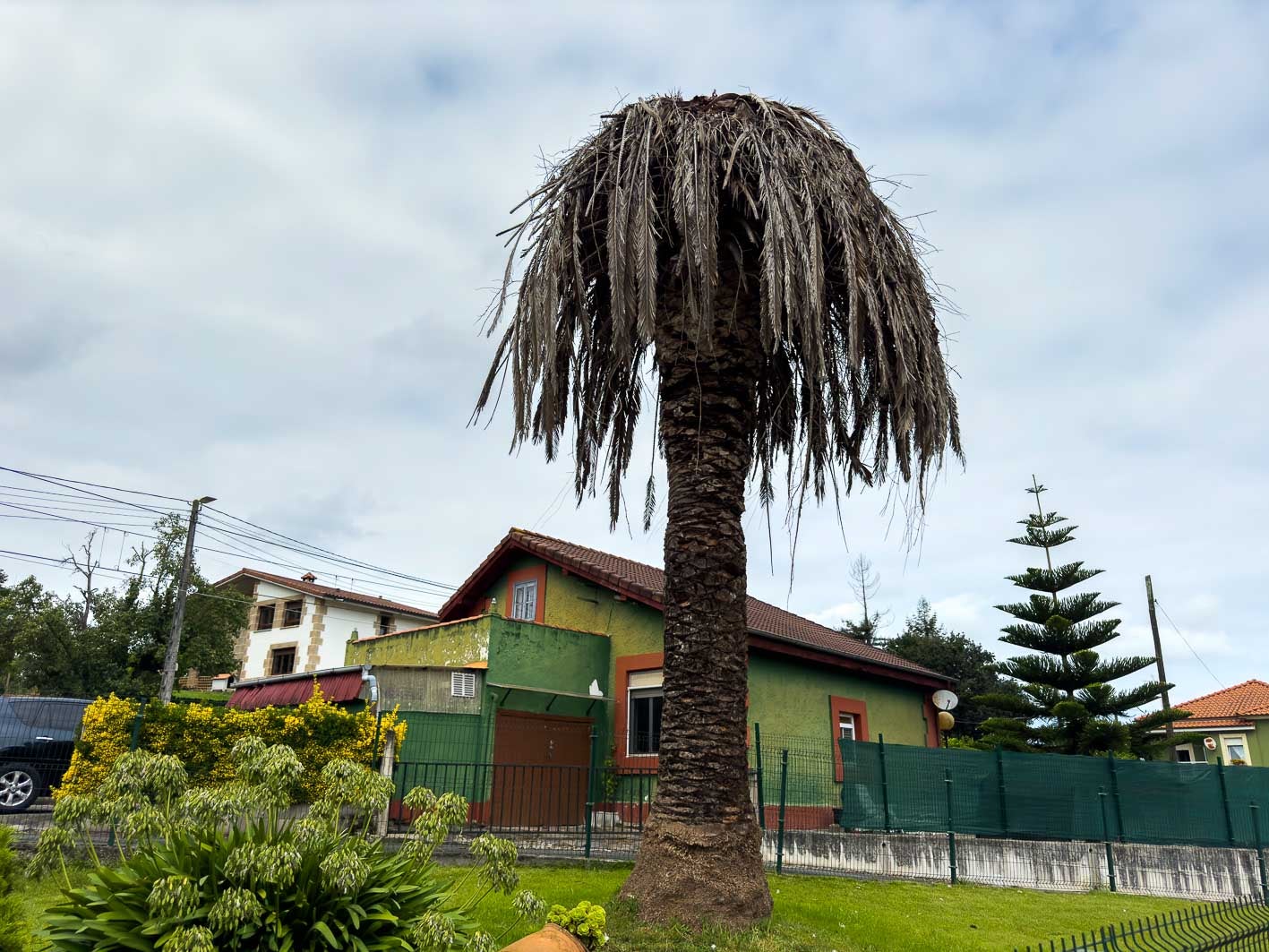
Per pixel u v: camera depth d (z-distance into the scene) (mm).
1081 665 22781
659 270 8414
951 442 8867
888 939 7582
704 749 7469
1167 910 10711
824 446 9055
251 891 4133
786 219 7707
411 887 4859
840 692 18734
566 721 15711
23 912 4105
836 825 15703
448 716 14219
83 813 4473
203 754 11383
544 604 18078
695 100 8727
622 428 9805
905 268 8492
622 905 7188
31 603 34906
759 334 8438
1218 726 35031
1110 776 14992
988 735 23484
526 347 8195
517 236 8477
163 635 29453
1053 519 25234
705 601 7824
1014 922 9250
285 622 35812
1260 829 15578
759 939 6758
